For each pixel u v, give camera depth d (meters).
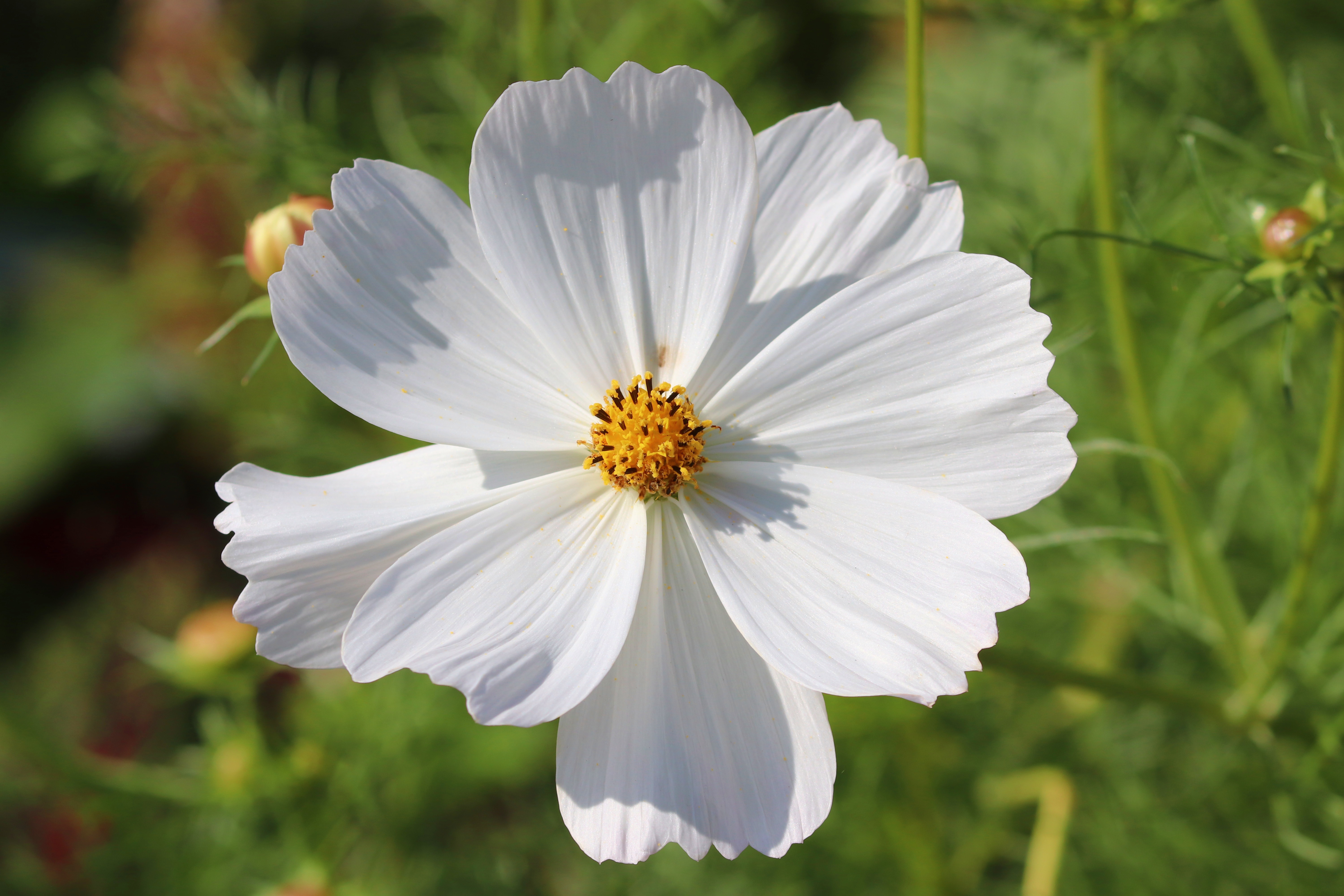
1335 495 0.33
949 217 0.26
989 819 0.37
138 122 0.34
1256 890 0.35
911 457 0.25
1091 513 0.35
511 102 0.25
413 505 0.25
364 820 0.35
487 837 0.38
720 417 0.26
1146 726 0.37
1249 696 0.30
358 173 0.26
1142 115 0.37
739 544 0.26
